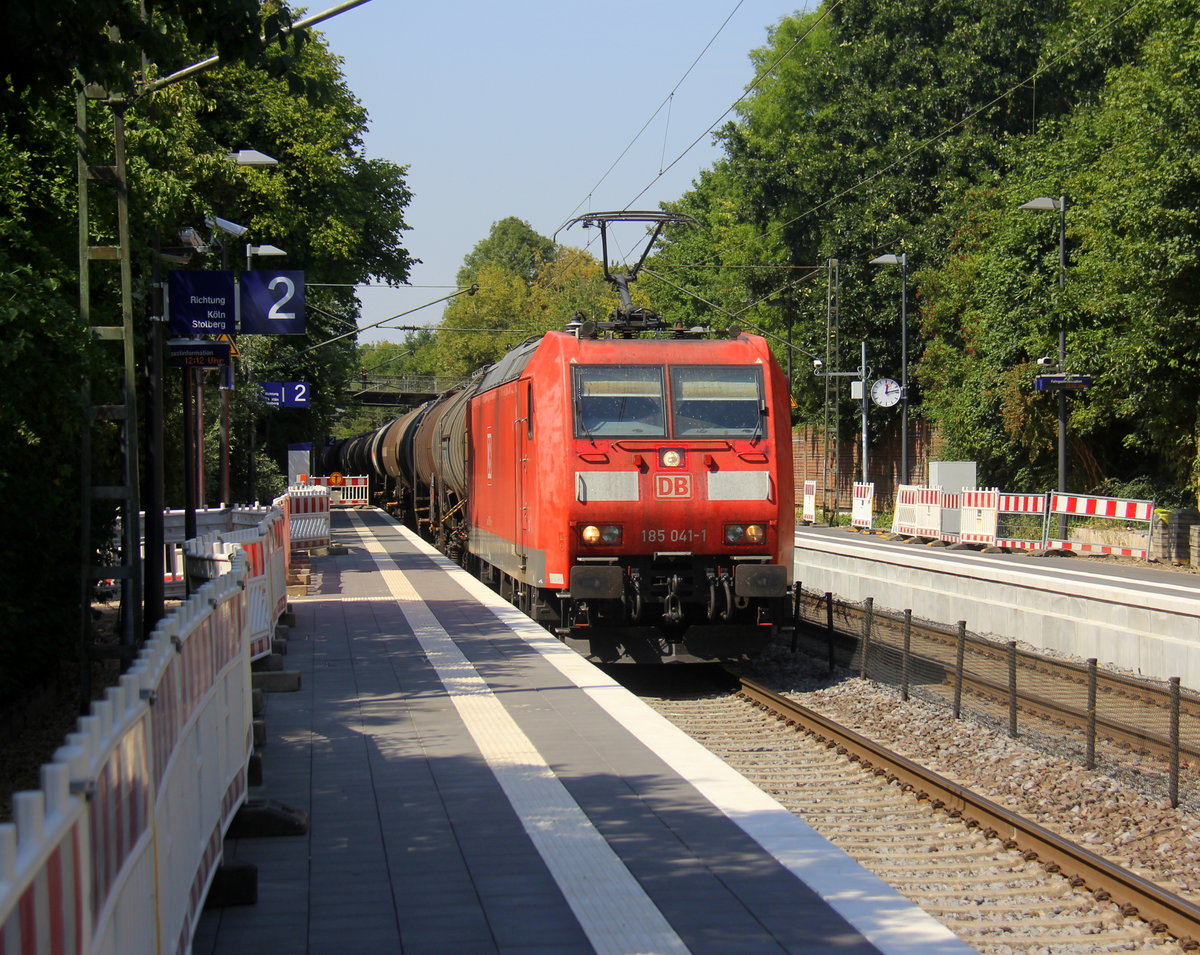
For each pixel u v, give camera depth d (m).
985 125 45.78
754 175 49.66
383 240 45.59
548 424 14.40
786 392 14.94
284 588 16.53
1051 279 33.56
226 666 6.67
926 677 14.71
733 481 14.36
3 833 2.52
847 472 54.72
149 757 4.27
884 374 48.34
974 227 42.44
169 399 24.42
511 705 11.03
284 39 10.16
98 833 3.41
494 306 99.62
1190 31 25.27
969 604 19.75
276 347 38.50
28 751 12.23
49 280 10.96
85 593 12.16
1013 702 11.69
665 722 10.33
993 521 30.56
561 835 7.14
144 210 14.93
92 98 11.88
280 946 5.53
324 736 9.87
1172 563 26.83
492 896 6.12
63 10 8.85
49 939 2.86
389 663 13.36
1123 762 10.71
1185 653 14.38
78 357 11.12
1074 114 39.25
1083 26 39.56
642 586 14.32
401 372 134.75
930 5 47.78
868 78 48.72
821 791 9.92
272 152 39.22
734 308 57.41
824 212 49.00
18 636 12.55
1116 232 27.23
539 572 14.61
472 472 22.70
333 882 6.38
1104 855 8.41
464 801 7.89
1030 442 35.19
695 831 7.18
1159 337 26.39
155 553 13.09
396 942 5.55
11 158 13.43
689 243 69.94
